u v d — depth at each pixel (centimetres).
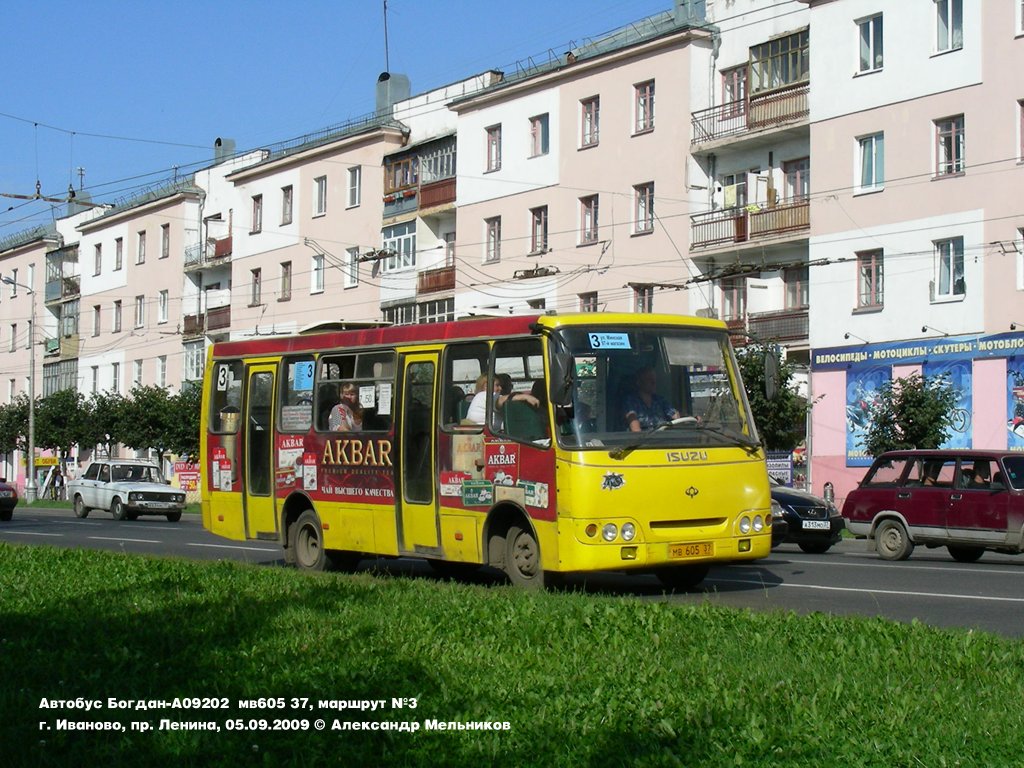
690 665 882
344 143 5859
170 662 942
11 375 8812
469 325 1553
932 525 2138
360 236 5794
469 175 5206
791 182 4141
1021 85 3434
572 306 4772
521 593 1298
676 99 4397
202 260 6856
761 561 2073
